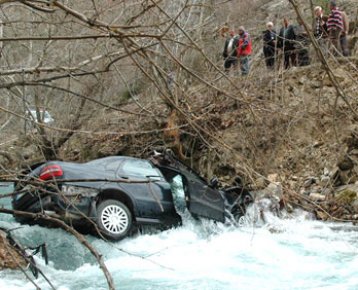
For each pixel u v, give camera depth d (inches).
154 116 196.1
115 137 537.3
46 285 339.6
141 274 364.2
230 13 429.1
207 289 338.3
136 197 418.6
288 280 352.2
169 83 202.4
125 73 326.3
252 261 388.5
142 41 217.6
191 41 159.0
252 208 453.7
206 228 440.8
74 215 369.4
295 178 511.5
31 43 378.9
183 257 395.9
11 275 340.8
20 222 384.5
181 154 343.6
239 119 217.0
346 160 503.5
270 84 357.1
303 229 446.3
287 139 225.5
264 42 468.8
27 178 212.2
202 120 212.8
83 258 378.3
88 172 395.2
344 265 375.2
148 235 416.8
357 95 237.5
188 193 436.5
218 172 551.2
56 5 148.9
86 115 534.6
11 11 291.0
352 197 480.7
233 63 421.4
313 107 391.2
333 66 195.2
